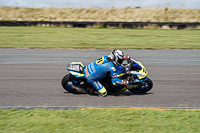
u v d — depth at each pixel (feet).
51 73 118.42
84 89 87.76
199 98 84.58
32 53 174.60
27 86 96.43
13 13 535.19
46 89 92.99
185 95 87.56
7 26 376.07
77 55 168.66
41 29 341.21
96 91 86.89
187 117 65.00
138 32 315.99
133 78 85.05
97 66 83.30
